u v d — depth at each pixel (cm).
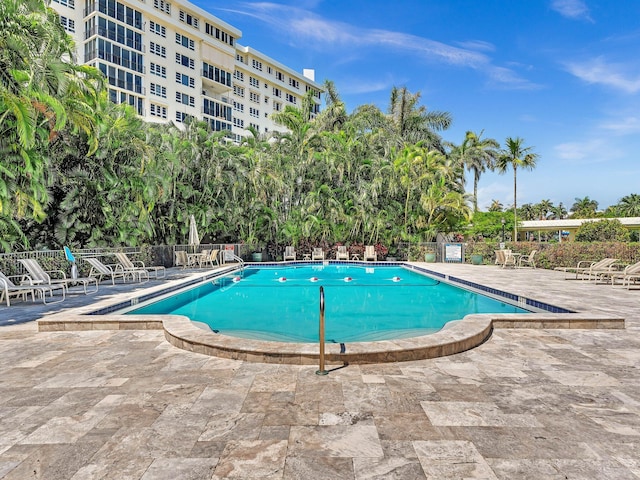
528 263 1870
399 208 2266
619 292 962
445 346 457
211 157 2077
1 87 843
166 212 1948
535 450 250
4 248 1033
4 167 913
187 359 445
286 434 270
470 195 2445
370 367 415
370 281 1423
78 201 1305
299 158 2280
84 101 1137
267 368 412
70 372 402
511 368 412
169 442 260
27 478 221
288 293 1146
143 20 3481
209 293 1141
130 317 612
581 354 464
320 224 2188
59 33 1046
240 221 2242
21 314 708
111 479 219
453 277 1296
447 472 225
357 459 239
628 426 283
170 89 3734
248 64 4766
